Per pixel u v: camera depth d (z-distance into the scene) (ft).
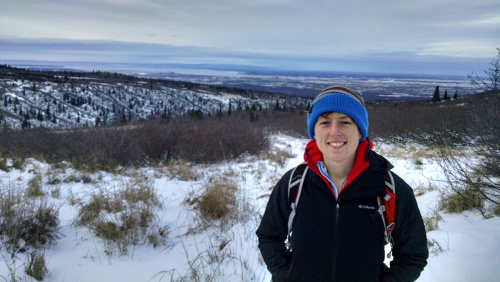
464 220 11.96
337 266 4.33
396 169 24.06
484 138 14.83
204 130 37.99
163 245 12.14
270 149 41.37
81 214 13.56
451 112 31.71
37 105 326.65
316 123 4.83
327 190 4.55
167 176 24.09
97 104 373.81
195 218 14.58
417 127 35.24
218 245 12.12
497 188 12.55
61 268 9.84
